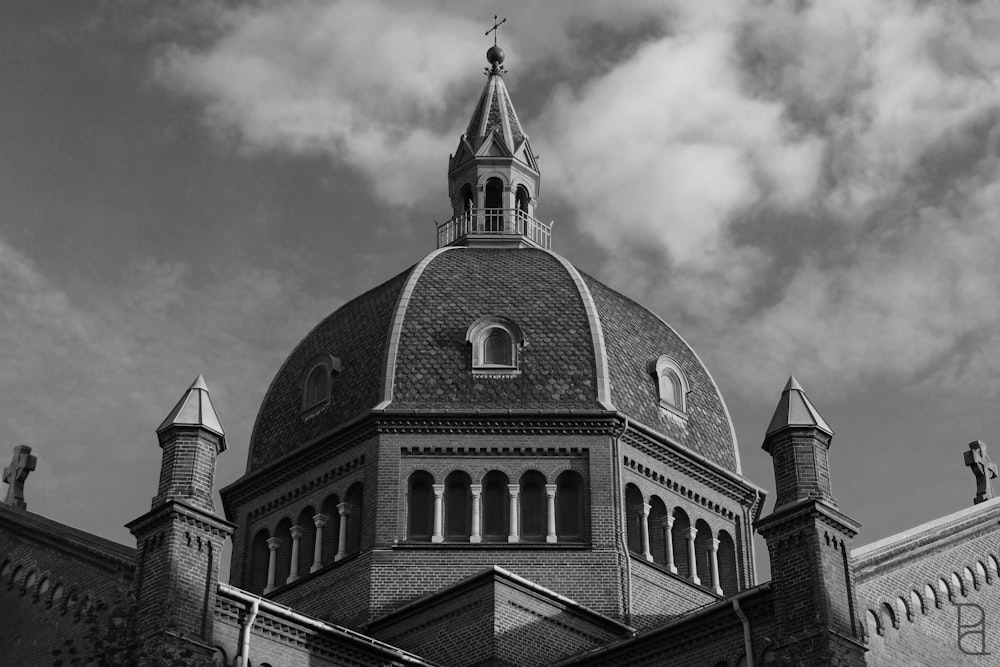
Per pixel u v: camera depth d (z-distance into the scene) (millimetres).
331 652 43469
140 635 35594
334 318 60875
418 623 49719
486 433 53844
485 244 64188
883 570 42031
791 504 40406
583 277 59562
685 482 56031
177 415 41844
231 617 41125
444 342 55844
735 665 41656
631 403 55531
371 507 52875
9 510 46906
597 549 52000
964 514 45688
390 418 53812
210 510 40750
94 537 43250
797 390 42594
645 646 44031
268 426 59000
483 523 52781
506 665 47188
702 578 55625
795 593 39625
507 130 67688
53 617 43312
